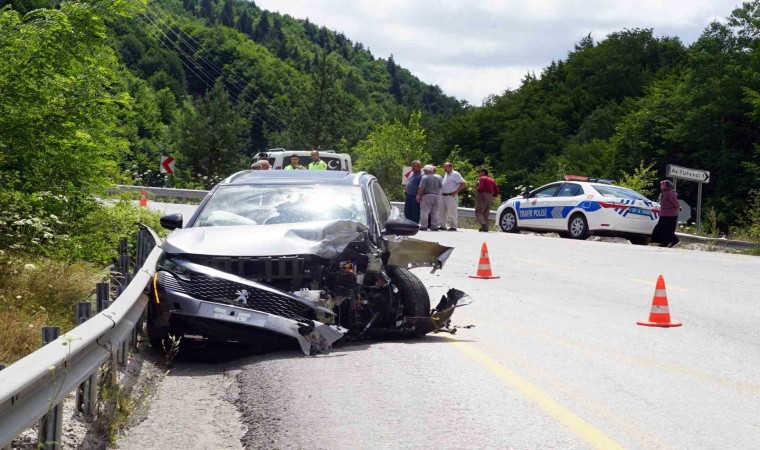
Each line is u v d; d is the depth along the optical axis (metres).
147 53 176.00
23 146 11.27
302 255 8.62
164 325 8.43
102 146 12.61
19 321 7.95
